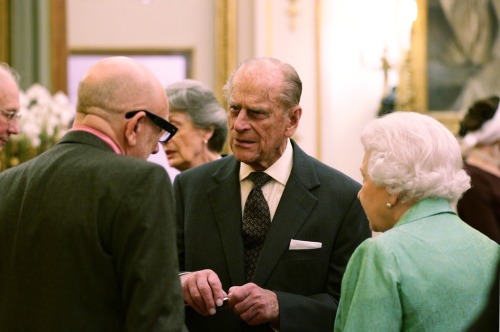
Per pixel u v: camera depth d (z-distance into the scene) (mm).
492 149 4520
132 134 2430
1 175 2500
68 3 7953
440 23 7855
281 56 7711
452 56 7844
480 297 2320
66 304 2260
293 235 3025
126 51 8008
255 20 7734
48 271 2285
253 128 2957
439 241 2361
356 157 7707
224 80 7840
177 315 2248
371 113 7719
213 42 8008
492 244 2424
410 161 2402
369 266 2314
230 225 3082
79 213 2279
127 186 2281
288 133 3043
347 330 2289
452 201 2492
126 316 2240
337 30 7719
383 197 2463
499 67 7859
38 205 2334
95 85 2420
